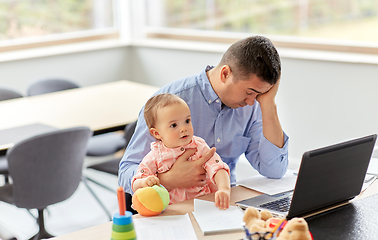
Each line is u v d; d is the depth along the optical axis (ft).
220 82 4.97
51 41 14.60
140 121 5.13
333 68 10.64
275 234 3.33
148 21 15.69
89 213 9.95
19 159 6.98
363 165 4.26
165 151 4.68
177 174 4.59
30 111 9.42
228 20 13.61
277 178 5.18
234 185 5.06
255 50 4.51
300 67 11.27
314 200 4.03
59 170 7.46
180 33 14.87
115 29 16.02
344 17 11.23
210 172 4.56
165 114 4.51
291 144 12.01
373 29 10.81
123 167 4.99
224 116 5.27
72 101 10.19
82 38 15.29
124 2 15.83
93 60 14.84
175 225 3.93
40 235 7.96
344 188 4.21
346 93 10.56
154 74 15.10
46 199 7.52
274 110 4.97
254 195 4.64
